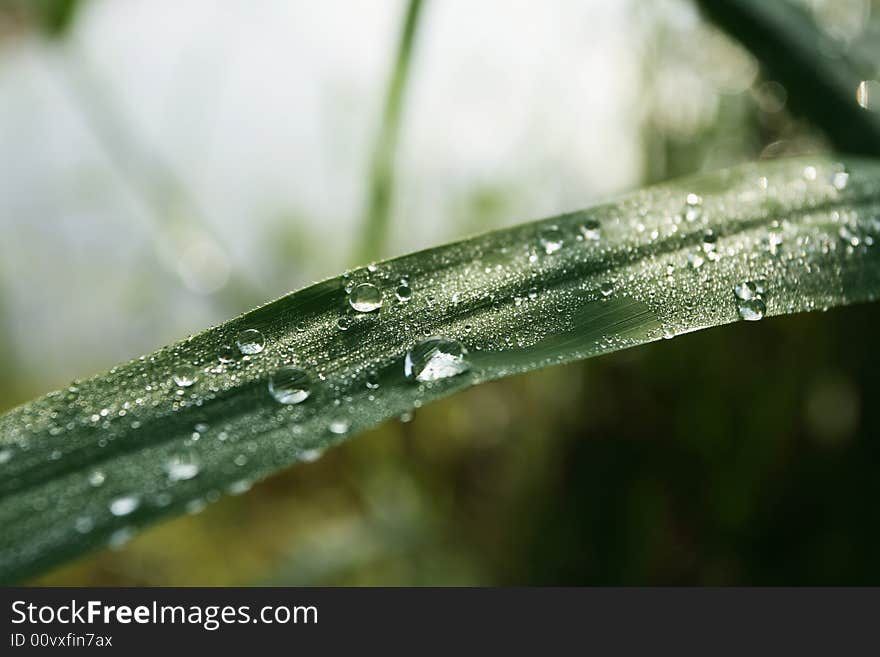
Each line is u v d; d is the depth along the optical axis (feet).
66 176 1.43
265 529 1.06
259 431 0.51
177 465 0.50
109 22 1.52
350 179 1.14
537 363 0.52
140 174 1.02
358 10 1.27
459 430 0.99
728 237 0.54
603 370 0.82
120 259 1.36
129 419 0.51
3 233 1.39
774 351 0.70
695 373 0.74
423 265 0.53
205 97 1.32
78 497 0.50
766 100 0.75
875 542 0.64
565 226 0.54
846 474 0.66
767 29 0.58
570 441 0.83
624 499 0.76
